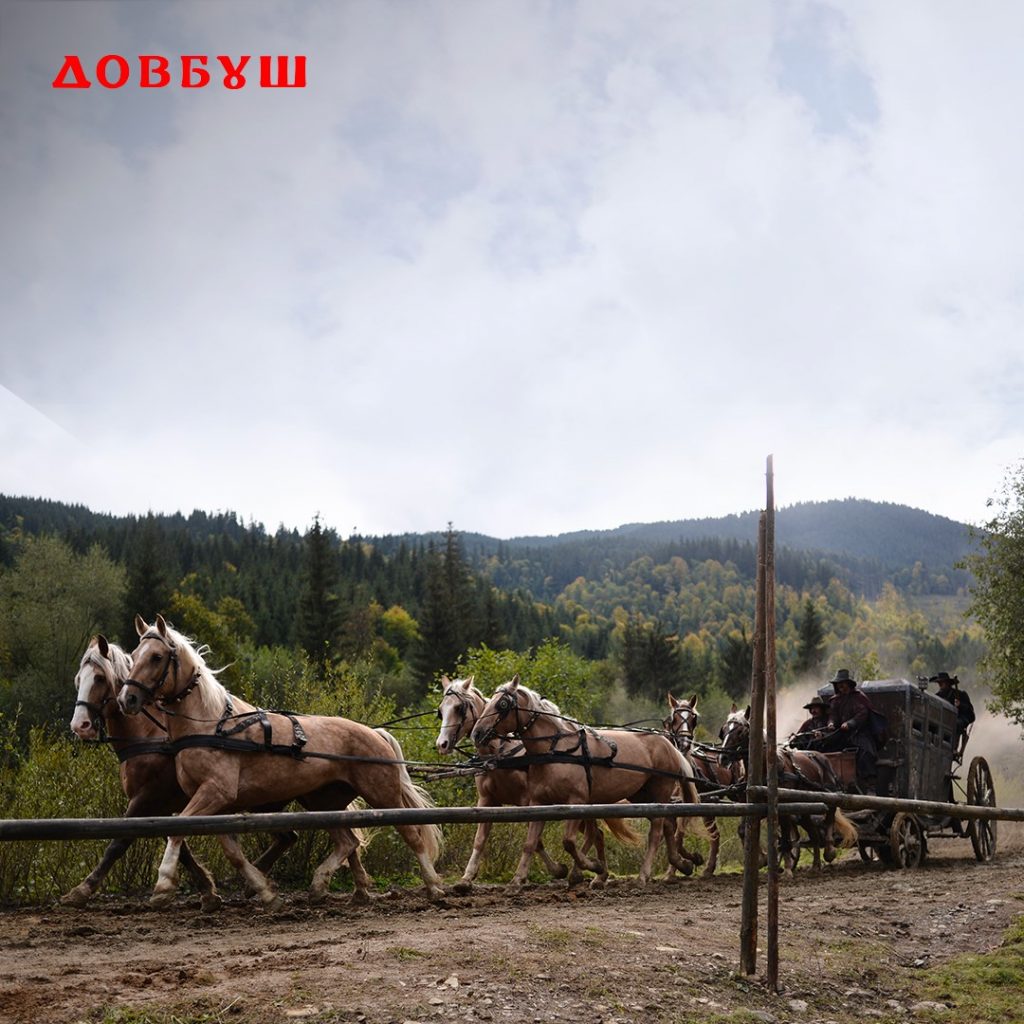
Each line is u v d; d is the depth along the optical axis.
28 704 40.47
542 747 12.16
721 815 7.10
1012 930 9.15
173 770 9.89
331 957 6.50
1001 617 26.39
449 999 5.77
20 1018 5.11
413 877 13.63
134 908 9.26
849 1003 7.03
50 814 11.05
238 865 9.28
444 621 72.75
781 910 9.73
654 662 89.56
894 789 15.54
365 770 10.23
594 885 12.31
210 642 59.56
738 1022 6.15
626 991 6.34
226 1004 5.41
